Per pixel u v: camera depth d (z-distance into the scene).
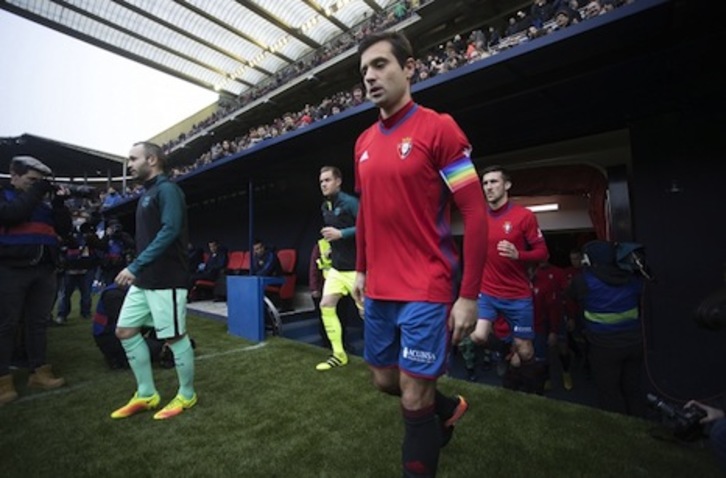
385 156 1.14
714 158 2.80
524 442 1.81
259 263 5.90
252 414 2.24
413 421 1.08
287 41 12.77
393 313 1.19
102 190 17.33
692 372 2.78
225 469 1.65
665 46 2.33
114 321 3.23
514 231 2.69
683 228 2.88
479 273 1.03
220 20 11.54
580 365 4.73
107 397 2.57
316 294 4.86
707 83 2.74
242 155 4.79
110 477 1.60
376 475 1.58
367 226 1.22
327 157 4.87
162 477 1.60
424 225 1.11
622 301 2.39
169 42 12.94
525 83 2.85
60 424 2.13
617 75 2.69
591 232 4.98
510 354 3.02
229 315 4.86
